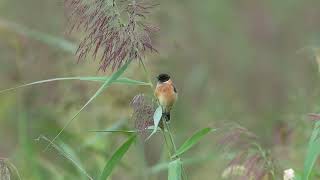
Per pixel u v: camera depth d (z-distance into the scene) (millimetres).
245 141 8234
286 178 8375
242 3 23641
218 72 21844
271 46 23094
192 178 12789
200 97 18516
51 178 11719
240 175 8289
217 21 22875
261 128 14820
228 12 23094
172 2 20391
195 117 16688
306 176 8148
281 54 22797
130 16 7234
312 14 24000
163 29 17625
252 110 19359
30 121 13031
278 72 21906
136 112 7398
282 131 12086
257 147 8258
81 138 12570
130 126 12070
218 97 19078
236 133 8188
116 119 12711
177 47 13266
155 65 12250
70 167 11516
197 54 21031
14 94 13828
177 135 15055
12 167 7980
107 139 12359
